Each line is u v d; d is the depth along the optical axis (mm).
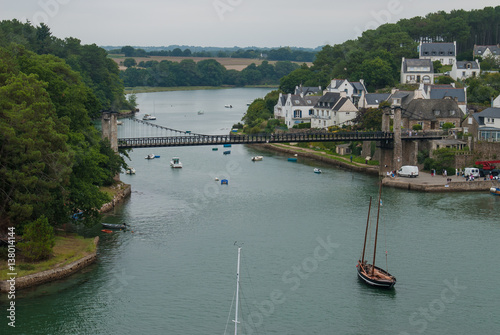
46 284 89500
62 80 123438
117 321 80188
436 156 167125
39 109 96812
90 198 106562
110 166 137625
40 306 83438
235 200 138500
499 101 196375
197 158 197875
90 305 84000
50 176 97438
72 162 101250
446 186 149875
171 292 88125
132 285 90062
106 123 145125
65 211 101875
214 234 112875
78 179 110000
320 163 193000
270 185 155875
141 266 96938
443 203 137000
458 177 158625
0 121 92812
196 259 100250
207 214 126062
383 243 108812
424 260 100875
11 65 109812
